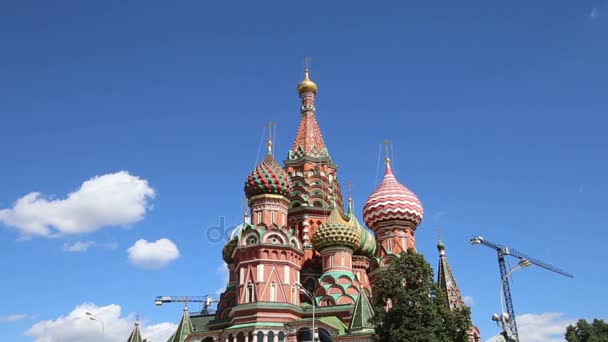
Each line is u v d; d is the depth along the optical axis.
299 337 70.69
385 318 55.25
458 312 56.34
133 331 88.38
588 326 118.12
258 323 70.06
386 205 86.69
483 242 101.31
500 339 72.38
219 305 84.62
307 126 100.62
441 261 93.19
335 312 74.25
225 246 90.81
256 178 80.75
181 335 80.06
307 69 106.50
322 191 92.81
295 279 75.56
